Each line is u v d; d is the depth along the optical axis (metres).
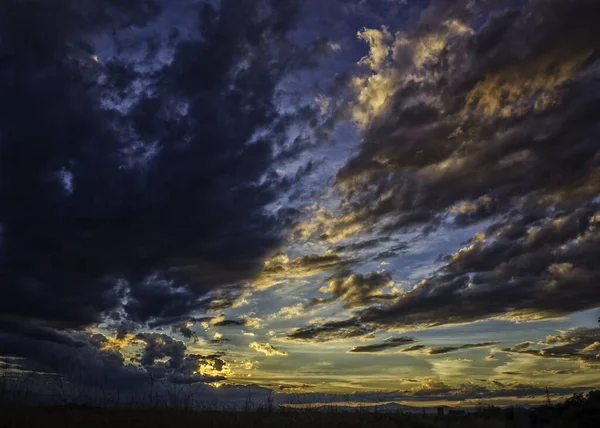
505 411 23.03
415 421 19.95
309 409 20.44
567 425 19.56
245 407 19.95
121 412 18.19
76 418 16.36
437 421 20.56
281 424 17.45
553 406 22.95
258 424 17.31
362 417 19.72
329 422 18.27
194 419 17.38
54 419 16.03
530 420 20.92
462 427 19.67
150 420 16.97
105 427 15.69
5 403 16.19
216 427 16.55
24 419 15.32
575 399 22.72
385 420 19.25
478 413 22.83
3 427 14.60
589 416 20.31
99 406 19.14
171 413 18.11
